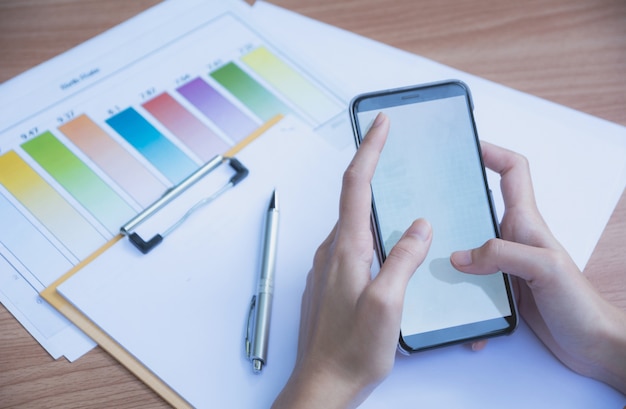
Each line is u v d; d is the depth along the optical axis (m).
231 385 0.48
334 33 0.71
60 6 0.72
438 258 0.49
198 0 0.74
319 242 0.55
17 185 0.59
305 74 0.68
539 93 0.66
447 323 0.48
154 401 0.47
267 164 0.59
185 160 0.61
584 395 0.47
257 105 0.65
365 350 0.41
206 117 0.64
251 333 0.50
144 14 0.72
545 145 0.62
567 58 0.68
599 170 0.60
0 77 0.66
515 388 0.47
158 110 0.65
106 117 0.64
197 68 0.68
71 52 0.68
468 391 0.47
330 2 0.74
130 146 0.62
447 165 0.50
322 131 0.64
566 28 0.71
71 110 0.64
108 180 0.59
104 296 0.51
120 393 0.48
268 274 0.52
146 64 0.68
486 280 0.49
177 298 0.52
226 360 0.49
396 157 0.50
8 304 0.51
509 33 0.71
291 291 0.53
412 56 0.69
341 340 0.42
